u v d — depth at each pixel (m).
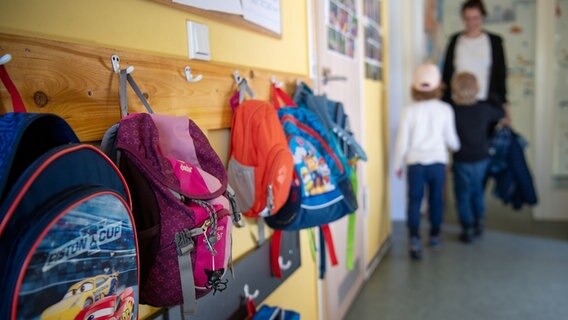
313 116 1.30
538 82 3.68
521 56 4.43
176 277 0.71
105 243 0.56
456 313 2.10
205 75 0.98
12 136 0.50
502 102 3.31
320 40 1.76
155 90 0.82
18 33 0.58
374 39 2.74
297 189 1.13
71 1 0.66
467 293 2.32
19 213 0.46
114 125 0.71
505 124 3.31
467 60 3.37
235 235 1.14
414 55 3.78
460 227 3.59
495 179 3.41
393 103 3.77
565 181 3.77
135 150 0.68
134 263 0.62
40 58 0.60
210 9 1.00
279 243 1.28
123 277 0.60
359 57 2.38
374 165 2.78
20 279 0.45
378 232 2.89
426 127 2.83
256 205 1.04
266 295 1.26
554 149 3.75
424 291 2.36
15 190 0.47
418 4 3.74
